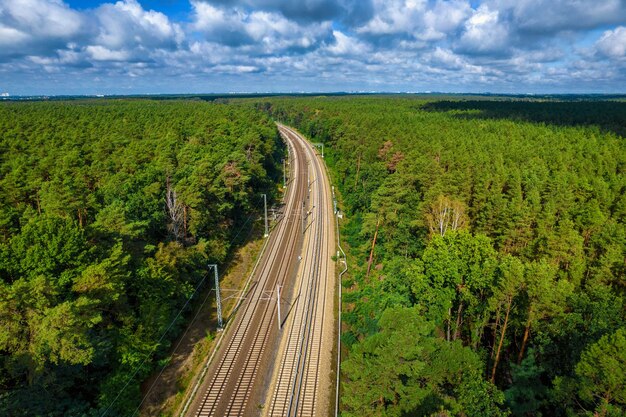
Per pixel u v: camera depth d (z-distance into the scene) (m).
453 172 71.75
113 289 36.41
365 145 109.94
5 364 29.77
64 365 33.06
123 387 36.88
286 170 131.75
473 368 31.42
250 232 81.00
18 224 47.91
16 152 79.25
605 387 25.83
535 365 34.50
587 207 56.62
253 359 44.44
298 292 59.41
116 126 113.44
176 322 47.56
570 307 35.62
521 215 52.78
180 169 67.19
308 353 45.81
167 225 57.38
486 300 41.03
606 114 153.38
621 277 44.81
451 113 169.38
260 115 173.50
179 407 38.34
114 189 57.03
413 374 30.75
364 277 64.75
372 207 63.31
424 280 45.09
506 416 28.83
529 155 85.19
